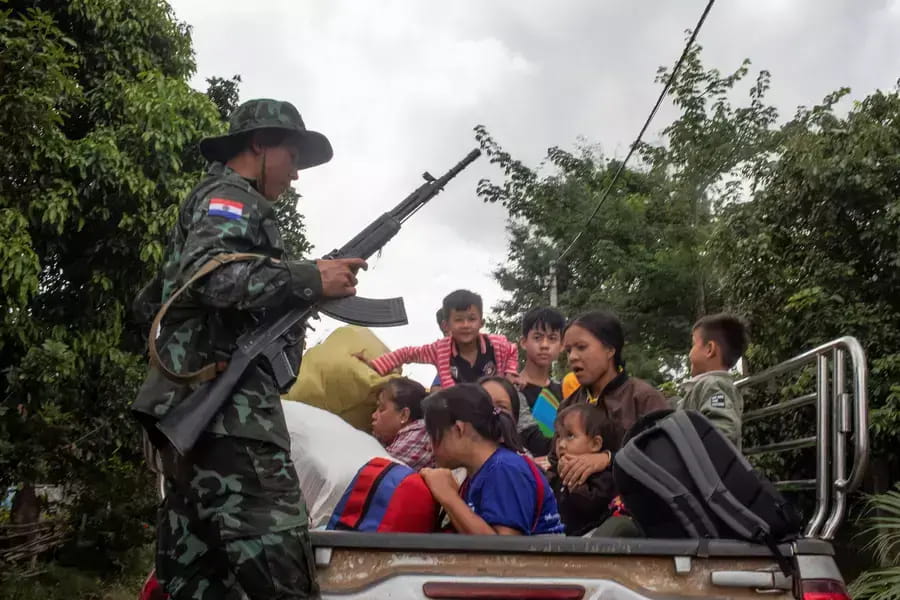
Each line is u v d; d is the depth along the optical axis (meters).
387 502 2.88
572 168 22.81
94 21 11.03
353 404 4.21
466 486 3.04
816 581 2.47
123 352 11.17
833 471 3.01
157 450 2.61
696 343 4.22
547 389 5.07
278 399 2.51
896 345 8.98
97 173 9.96
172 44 11.98
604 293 20.81
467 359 5.10
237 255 2.42
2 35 7.65
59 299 10.82
